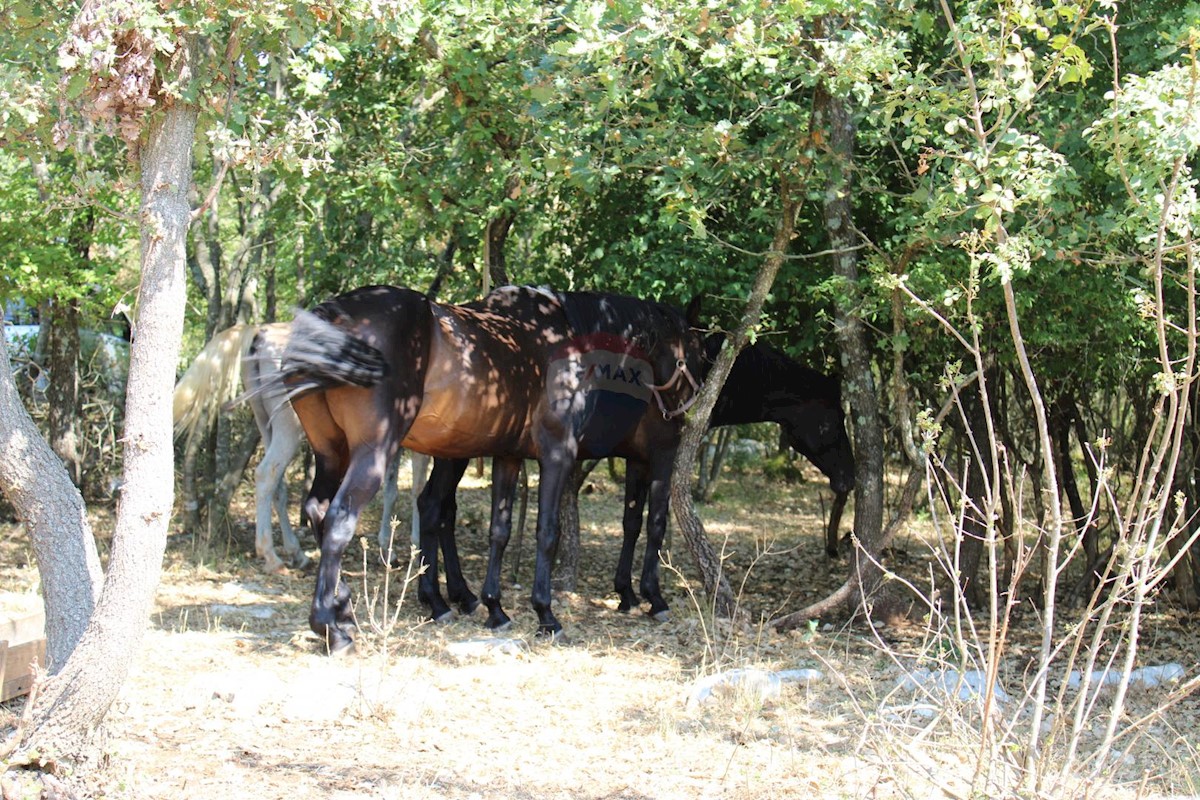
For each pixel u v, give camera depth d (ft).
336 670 21.53
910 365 32.14
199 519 40.75
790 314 33.73
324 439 24.79
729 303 32.45
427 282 43.68
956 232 23.12
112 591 13.50
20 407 13.83
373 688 19.90
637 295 32.45
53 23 14.71
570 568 33.42
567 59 21.62
